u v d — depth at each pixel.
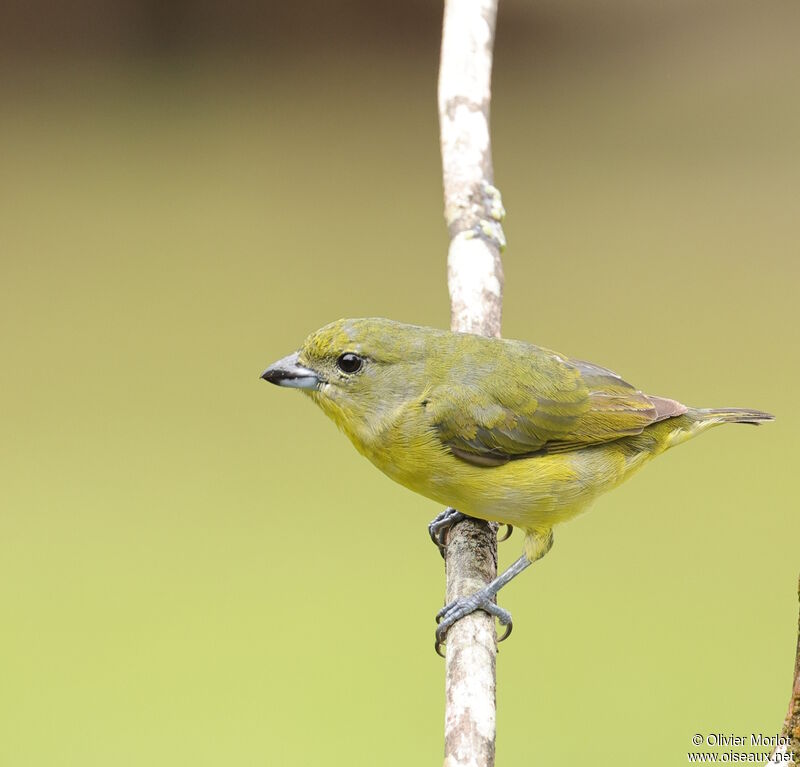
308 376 5.77
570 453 5.84
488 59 6.80
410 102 21.89
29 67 21.97
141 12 22.08
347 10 22.02
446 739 4.48
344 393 5.74
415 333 5.82
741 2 21.88
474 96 6.68
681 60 21.83
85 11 21.89
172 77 22.33
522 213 18.72
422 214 19.23
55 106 21.69
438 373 5.74
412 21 22.06
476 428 5.63
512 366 5.81
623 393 6.03
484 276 6.28
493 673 4.91
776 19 21.86
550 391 5.78
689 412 6.25
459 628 5.20
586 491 5.86
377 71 22.05
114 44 22.05
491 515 5.77
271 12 22.11
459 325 6.18
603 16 21.92
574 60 21.81
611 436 5.88
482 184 6.50
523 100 21.62
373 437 5.74
